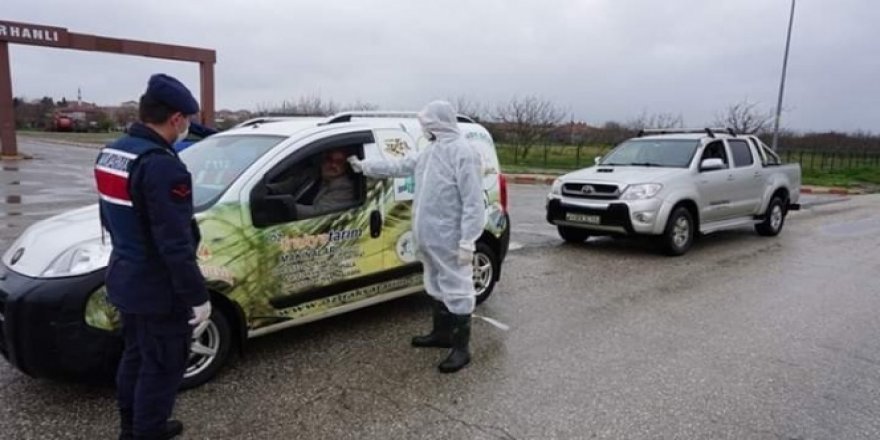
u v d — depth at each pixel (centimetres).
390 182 487
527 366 433
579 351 463
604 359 448
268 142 443
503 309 569
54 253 350
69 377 343
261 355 445
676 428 345
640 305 588
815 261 812
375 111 532
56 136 4431
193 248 283
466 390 392
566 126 3291
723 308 581
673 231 822
